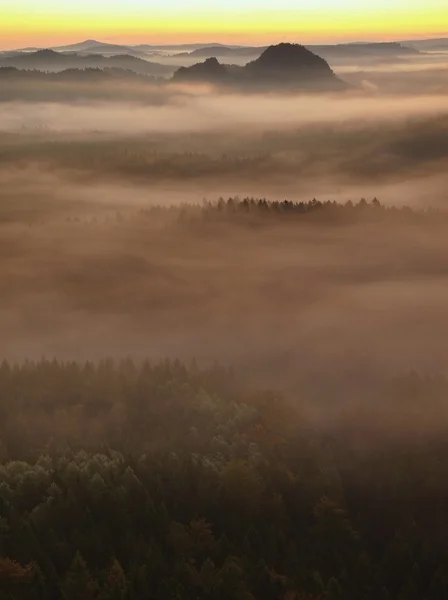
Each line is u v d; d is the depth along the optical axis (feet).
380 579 311.27
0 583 271.49
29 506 329.11
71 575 276.00
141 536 313.12
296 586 297.94
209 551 313.32
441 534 347.77
